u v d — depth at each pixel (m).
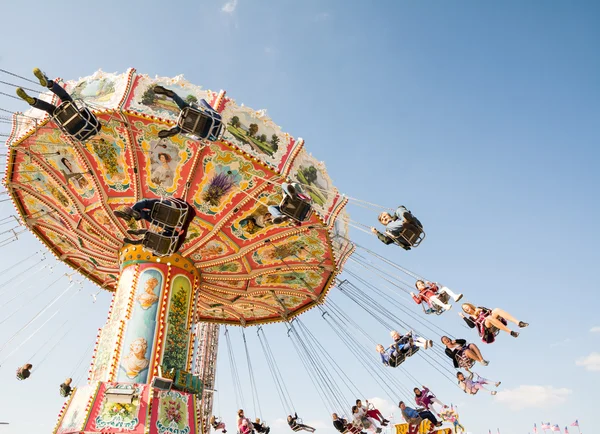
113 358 15.20
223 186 15.77
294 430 21.91
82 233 18.20
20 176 16.80
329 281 20.59
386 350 16.08
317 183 16.34
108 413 13.76
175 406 14.59
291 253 18.77
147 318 16.06
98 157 15.30
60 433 14.01
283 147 15.29
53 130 14.45
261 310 23.36
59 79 14.40
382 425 19.00
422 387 16.30
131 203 16.30
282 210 12.46
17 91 10.33
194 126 11.30
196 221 16.66
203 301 21.92
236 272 19.17
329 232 17.42
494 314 13.01
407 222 13.15
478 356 14.04
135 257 17.33
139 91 14.02
